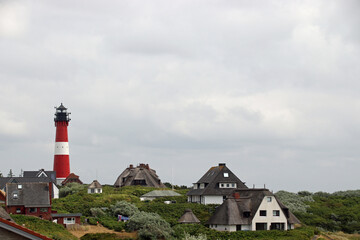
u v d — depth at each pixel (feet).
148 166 634.02
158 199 485.97
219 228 378.32
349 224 437.58
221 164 474.08
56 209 408.87
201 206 431.84
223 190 449.89
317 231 390.21
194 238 329.31
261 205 382.22
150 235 340.39
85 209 418.92
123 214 407.64
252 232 364.17
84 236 335.88
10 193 379.55
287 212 395.75
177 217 404.16
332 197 542.98
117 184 599.57
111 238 334.24
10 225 102.89
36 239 104.32
